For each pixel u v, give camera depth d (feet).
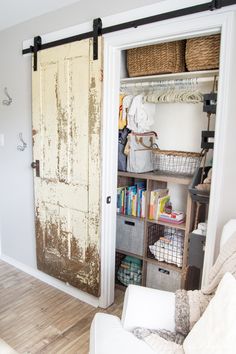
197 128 7.54
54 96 7.28
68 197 7.44
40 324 6.73
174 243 7.45
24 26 7.78
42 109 7.63
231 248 4.21
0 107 9.03
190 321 4.15
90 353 3.70
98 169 6.70
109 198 6.89
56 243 7.96
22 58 8.02
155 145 8.19
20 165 8.73
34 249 8.82
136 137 7.51
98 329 3.95
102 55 6.26
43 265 8.44
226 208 5.18
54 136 7.47
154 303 4.26
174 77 7.01
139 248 7.81
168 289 7.50
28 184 8.59
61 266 7.94
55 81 7.19
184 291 4.45
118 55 6.41
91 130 6.67
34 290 8.18
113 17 6.01
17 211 9.14
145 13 5.57
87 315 7.11
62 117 7.20
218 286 3.98
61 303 7.58
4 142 9.12
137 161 7.49
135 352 3.57
